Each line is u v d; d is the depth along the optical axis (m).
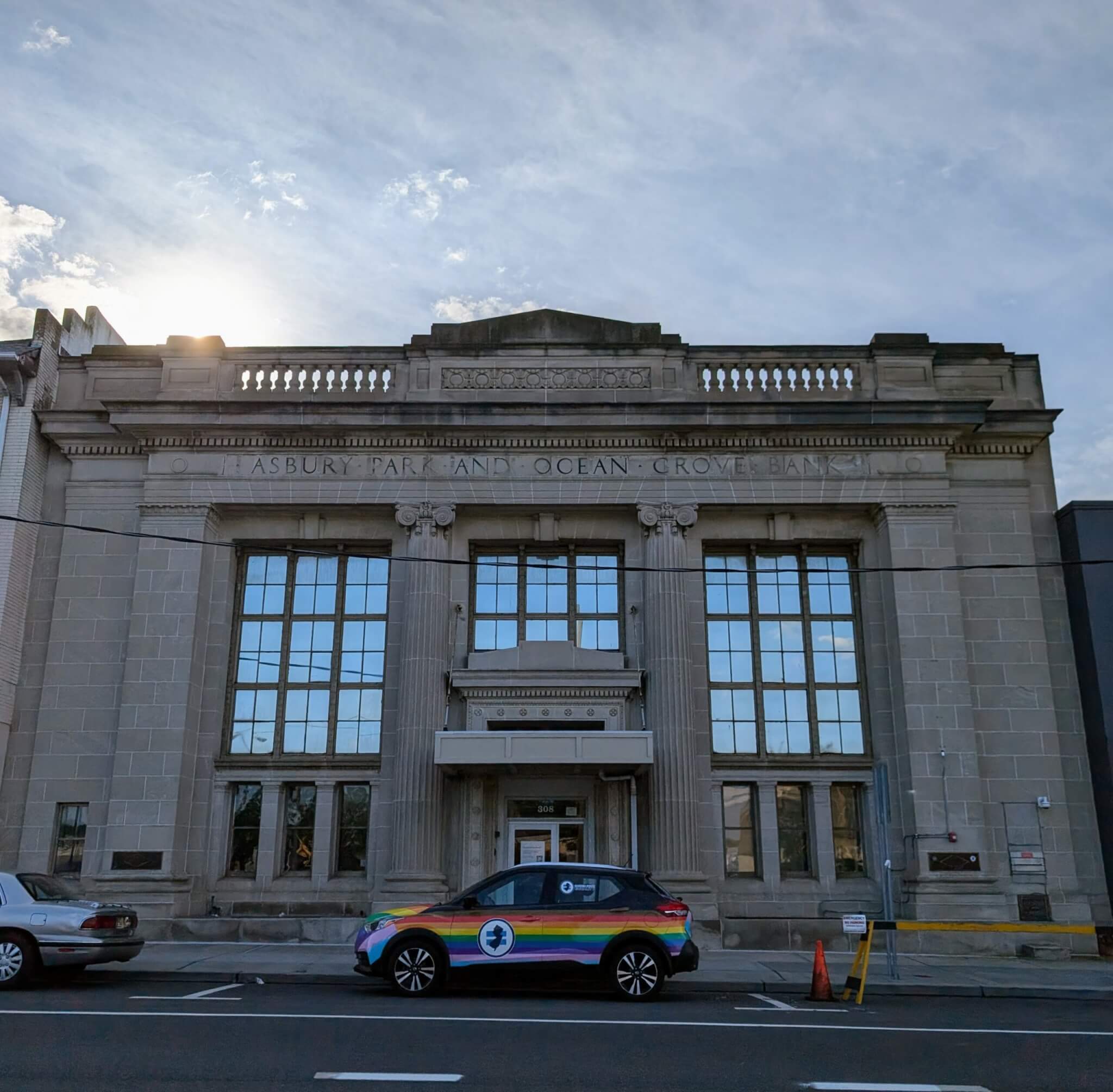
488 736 21.75
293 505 24.34
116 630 23.98
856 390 25.31
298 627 24.61
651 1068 9.46
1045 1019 12.97
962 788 22.28
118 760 22.56
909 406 24.16
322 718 24.05
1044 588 24.33
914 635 23.27
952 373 25.67
